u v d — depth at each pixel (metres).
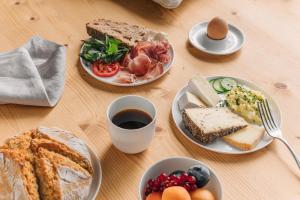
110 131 0.63
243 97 0.72
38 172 0.55
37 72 0.78
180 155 0.66
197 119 0.68
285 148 0.67
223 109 0.72
